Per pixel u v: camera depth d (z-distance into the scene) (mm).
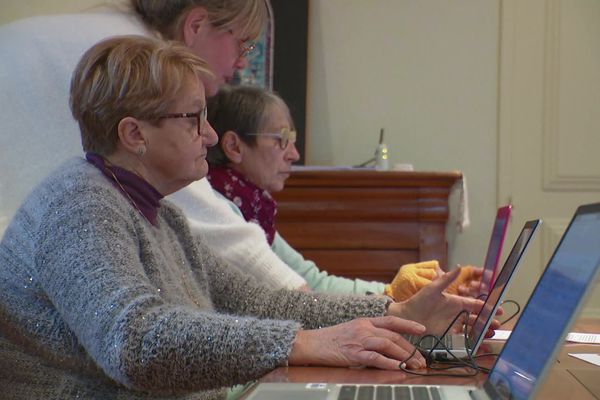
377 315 1744
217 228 2053
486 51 4504
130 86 1490
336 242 3910
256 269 2082
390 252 3902
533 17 4492
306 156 4492
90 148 1537
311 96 4527
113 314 1235
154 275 1438
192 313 1306
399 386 1217
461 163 4512
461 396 1127
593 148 4484
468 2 4504
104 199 1373
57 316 1387
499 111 4488
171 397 1443
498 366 1072
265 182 2793
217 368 1276
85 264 1276
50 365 1404
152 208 1555
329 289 2795
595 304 4379
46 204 1364
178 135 1526
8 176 1975
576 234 1005
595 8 4492
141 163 1533
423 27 4516
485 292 2020
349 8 4527
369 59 4523
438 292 1752
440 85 4516
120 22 2094
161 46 1547
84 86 1514
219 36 2188
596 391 1176
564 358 1575
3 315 1399
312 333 1422
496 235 2059
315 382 1255
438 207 3871
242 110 2775
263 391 1172
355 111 4527
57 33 2027
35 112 1988
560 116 4492
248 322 1349
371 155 4516
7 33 2057
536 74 4496
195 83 1547
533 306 1042
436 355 1542
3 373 1405
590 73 4500
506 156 4488
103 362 1236
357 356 1395
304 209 3895
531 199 4492
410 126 4516
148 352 1226
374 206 3881
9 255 1402
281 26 4434
